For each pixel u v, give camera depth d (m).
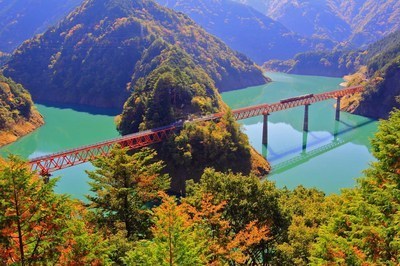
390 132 33.44
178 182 109.19
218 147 112.69
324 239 28.89
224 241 37.72
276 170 119.69
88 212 38.75
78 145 144.62
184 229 26.12
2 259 21.50
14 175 21.77
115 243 31.02
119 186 39.88
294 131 165.38
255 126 172.38
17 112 161.38
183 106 135.25
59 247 23.31
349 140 153.12
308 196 60.38
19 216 21.70
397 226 25.05
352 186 105.75
